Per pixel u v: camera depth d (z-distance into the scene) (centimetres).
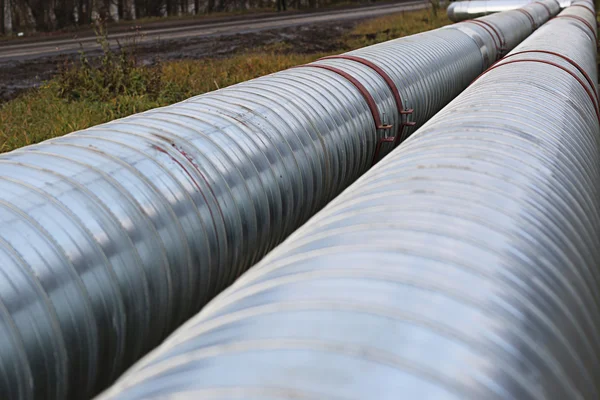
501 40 1438
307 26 3102
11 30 3697
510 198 273
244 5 4522
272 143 516
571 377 196
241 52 2131
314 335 171
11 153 410
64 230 333
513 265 219
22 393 298
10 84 1584
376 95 726
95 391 350
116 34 2812
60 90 1292
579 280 253
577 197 325
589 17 1762
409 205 264
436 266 208
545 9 2389
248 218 459
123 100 1186
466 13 2677
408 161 332
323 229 260
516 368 172
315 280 205
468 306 188
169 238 381
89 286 330
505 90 498
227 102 555
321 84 662
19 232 319
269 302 197
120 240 353
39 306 307
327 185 595
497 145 343
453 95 1056
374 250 222
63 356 316
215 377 159
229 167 455
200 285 412
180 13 4431
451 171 303
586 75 688
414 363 159
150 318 370
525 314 197
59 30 3506
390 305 184
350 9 4275
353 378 152
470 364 164
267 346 169
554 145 370
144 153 416
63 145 420
